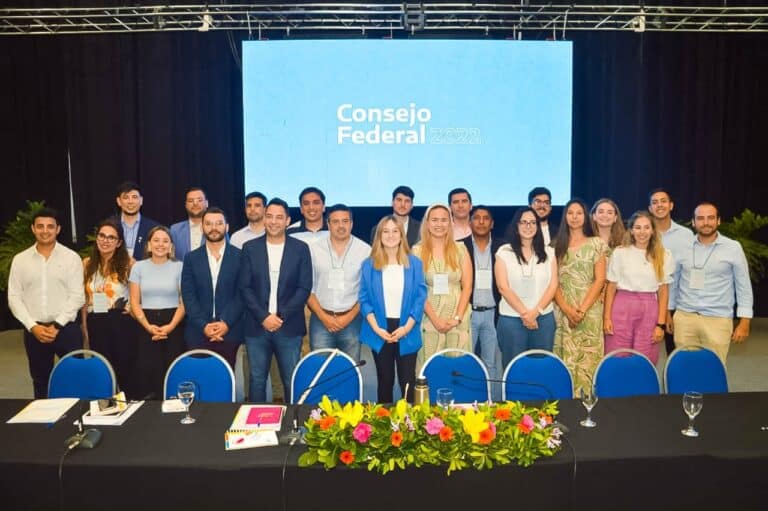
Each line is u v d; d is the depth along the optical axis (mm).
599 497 2270
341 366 3199
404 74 6281
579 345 3863
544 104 6359
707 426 2553
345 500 2213
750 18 6301
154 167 6723
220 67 6656
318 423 2266
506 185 6418
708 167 7012
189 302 3717
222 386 3170
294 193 6383
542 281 3748
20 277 3840
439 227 3736
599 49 6766
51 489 2252
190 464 2230
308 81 6270
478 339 4277
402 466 2152
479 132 6352
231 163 6789
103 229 3840
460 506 2225
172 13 5387
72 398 2936
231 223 6832
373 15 6207
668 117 6910
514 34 6266
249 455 2287
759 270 6492
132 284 3824
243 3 6180
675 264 4000
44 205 6688
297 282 3764
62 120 6812
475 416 2258
